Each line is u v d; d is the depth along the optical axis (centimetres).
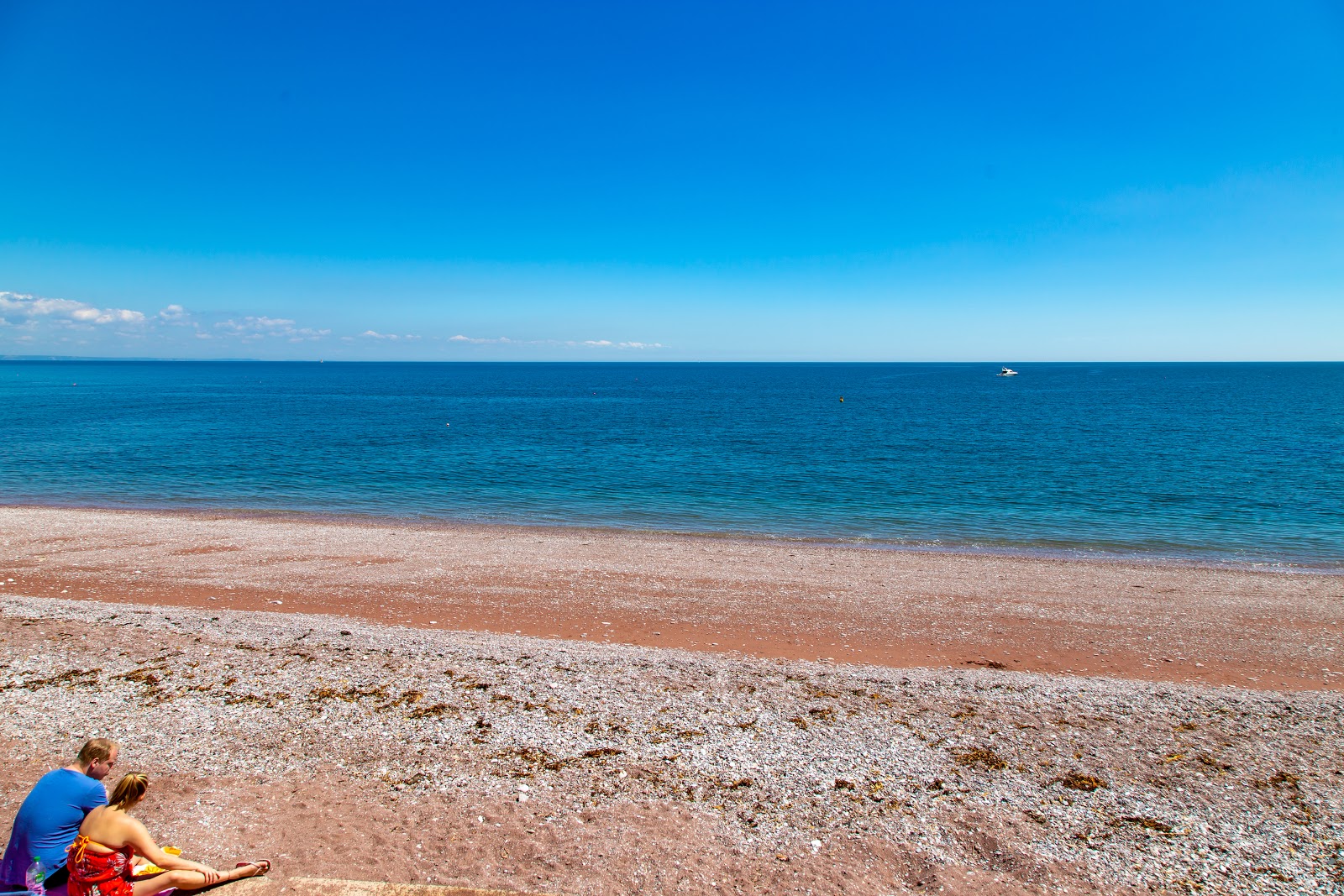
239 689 1077
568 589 1786
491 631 1498
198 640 1288
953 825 774
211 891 607
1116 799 833
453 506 2997
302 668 1169
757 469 4034
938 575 1950
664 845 726
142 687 1073
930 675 1248
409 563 1992
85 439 5097
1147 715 1066
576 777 855
